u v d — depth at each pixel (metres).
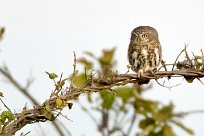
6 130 8.42
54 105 8.68
